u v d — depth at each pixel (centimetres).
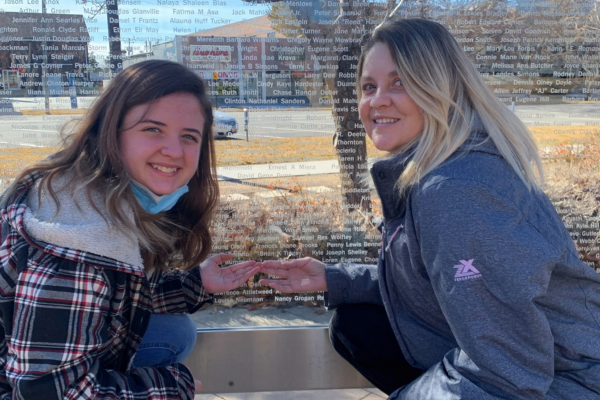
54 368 113
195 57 217
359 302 189
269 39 223
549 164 245
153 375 134
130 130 128
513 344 122
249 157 231
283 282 191
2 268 116
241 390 213
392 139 149
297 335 212
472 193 123
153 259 149
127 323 133
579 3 230
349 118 234
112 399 121
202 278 182
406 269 146
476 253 121
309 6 224
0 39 203
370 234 240
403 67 138
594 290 135
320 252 240
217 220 234
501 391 125
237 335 210
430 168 132
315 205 238
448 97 135
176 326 178
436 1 229
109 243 119
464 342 125
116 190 123
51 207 119
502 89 236
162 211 146
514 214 123
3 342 119
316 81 229
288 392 232
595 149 242
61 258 115
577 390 128
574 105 238
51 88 208
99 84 211
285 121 230
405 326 157
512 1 229
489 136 135
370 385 214
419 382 139
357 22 228
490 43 232
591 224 247
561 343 129
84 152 130
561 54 233
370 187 234
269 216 237
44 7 204
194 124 135
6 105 207
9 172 210
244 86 225
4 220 121
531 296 118
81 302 115
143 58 213
